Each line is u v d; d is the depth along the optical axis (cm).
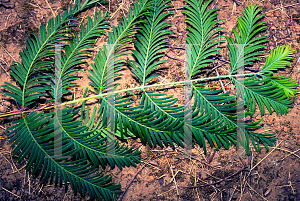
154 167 166
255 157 168
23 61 155
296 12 173
